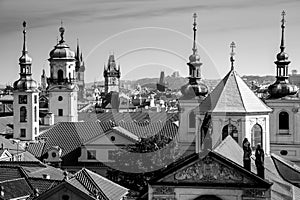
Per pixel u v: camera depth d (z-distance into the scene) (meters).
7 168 89.94
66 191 71.81
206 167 48.28
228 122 76.75
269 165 74.94
